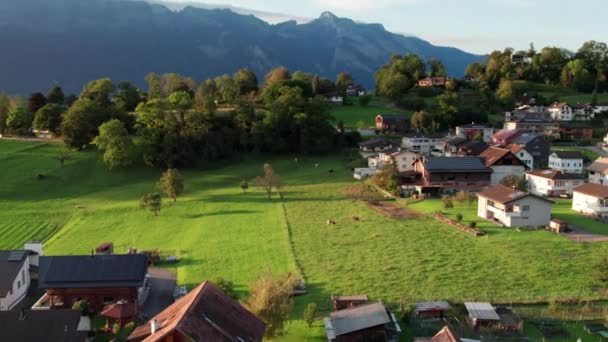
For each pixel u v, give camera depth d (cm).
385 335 4316
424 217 8369
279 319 4219
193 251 7056
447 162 10400
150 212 9294
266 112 15062
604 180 10256
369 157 12800
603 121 18350
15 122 14588
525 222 7650
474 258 6284
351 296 5212
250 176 12438
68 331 4075
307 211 9038
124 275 5319
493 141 14838
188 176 12412
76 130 13125
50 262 5438
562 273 5750
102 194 10731
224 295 3728
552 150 13325
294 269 6122
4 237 8100
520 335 4400
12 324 4072
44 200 10206
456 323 4647
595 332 4412
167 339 3012
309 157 14288
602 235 7144
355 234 7488
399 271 5934
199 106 14700
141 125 13688
